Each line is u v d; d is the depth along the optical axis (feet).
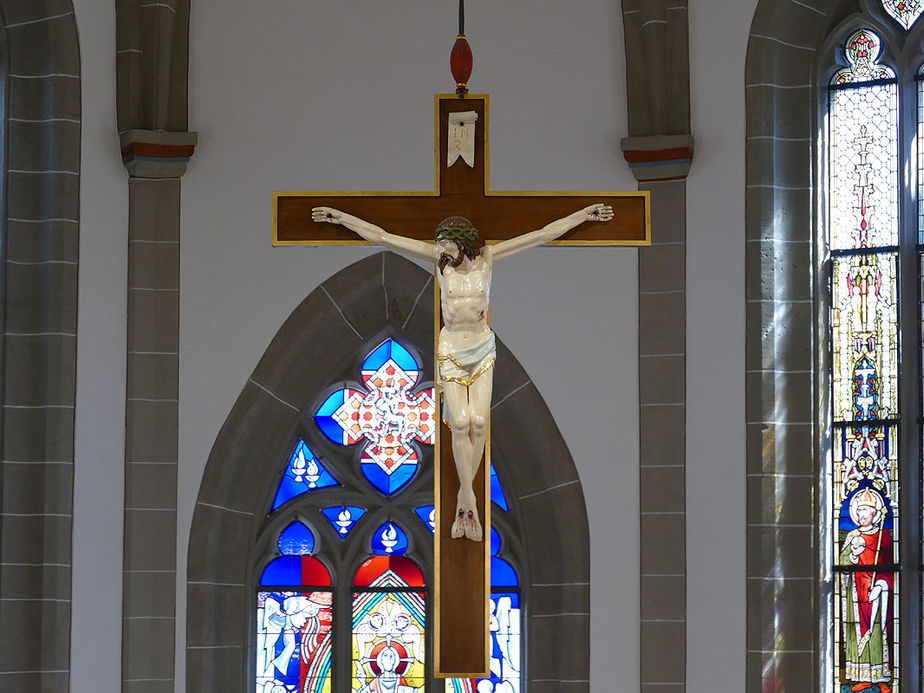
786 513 36.83
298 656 38.86
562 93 38.70
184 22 38.91
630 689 36.86
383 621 39.11
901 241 37.99
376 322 39.34
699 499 36.99
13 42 38.58
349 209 28.91
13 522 37.11
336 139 38.91
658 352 37.63
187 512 37.81
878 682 37.01
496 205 28.91
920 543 37.14
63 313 37.70
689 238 37.81
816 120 38.42
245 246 38.60
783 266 37.55
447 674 27.55
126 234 38.34
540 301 38.24
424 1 39.27
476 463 27.55
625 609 37.14
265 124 38.93
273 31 39.24
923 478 37.40
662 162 37.83
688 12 38.22
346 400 39.83
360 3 39.34
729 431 37.01
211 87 39.01
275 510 39.22
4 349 37.65
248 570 38.58
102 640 36.94
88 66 38.58
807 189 37.99
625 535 37.35
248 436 38.32
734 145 37.76
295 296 38.58
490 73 38.96
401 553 39.37
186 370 38.17
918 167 38.34
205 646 37.60
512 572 38.81
